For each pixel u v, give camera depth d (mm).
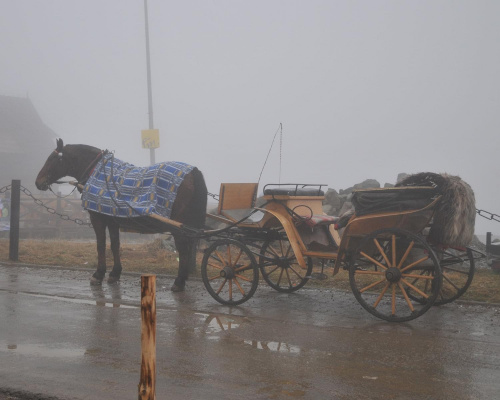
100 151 10812
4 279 11016
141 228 10094
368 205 7984
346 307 8672
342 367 5727
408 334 7078
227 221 9953
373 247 8195
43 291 9766
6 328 7148
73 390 5027
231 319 7816
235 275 8820
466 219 7793
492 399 4922
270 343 6586
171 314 8109
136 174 9969
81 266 12867
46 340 6617
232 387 5133
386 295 9484
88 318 7746
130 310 8289
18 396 4969
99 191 10062
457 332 7188
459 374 5551
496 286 9945
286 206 8914
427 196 7734
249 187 9852
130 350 6238
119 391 5012
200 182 10039
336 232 9445
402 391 5082
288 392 5027
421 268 7906
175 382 5250
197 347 6398
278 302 9039
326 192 14570
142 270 12172
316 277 9008
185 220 9938
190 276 11391
